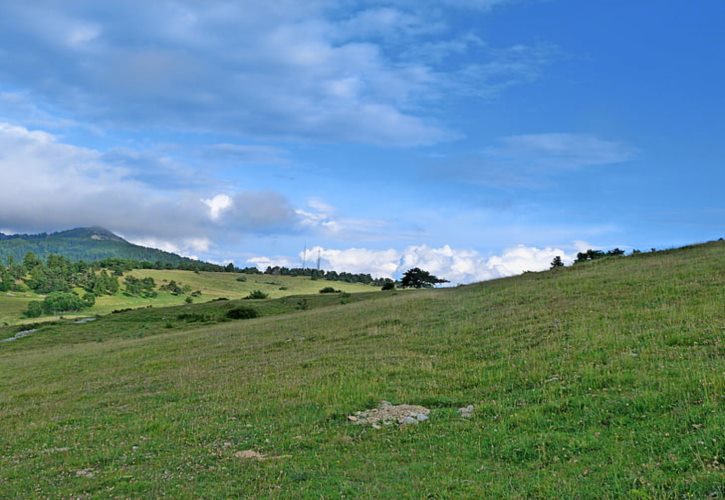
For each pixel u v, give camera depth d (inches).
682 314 1021.2
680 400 580.4
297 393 922.1
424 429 671.1
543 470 489.4
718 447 451.8
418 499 456.4
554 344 990.4
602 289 1488.7
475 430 634.8
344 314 2079.2
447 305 1828.2
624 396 634.2
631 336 935.7
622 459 477.4
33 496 557.3
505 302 1619.1
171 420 834.2
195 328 2652.6
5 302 7234.3
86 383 1305.4
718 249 1905.8
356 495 476.7
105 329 3014.3
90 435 796.0
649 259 1993.1
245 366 1272.1
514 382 815.7
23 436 835.4
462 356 1068.5
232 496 511.2
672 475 429.7
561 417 621.6
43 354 2170.3
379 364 1083.9
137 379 1272.1
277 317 2504.9
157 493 535.8
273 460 606.9
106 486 571.2
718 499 376.5
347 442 653.3
